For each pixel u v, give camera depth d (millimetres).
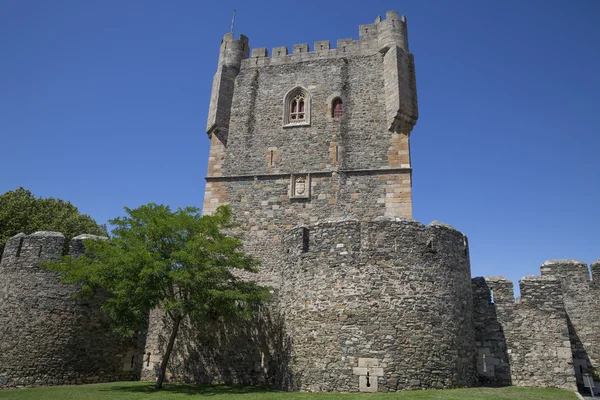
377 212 22734
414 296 15719
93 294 20781
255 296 17844
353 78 25828
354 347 15273
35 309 20766
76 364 20578
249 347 19500
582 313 21281
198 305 17000
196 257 17375
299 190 24000
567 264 22188
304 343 16172
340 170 23844
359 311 15602
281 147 25203
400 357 14938
